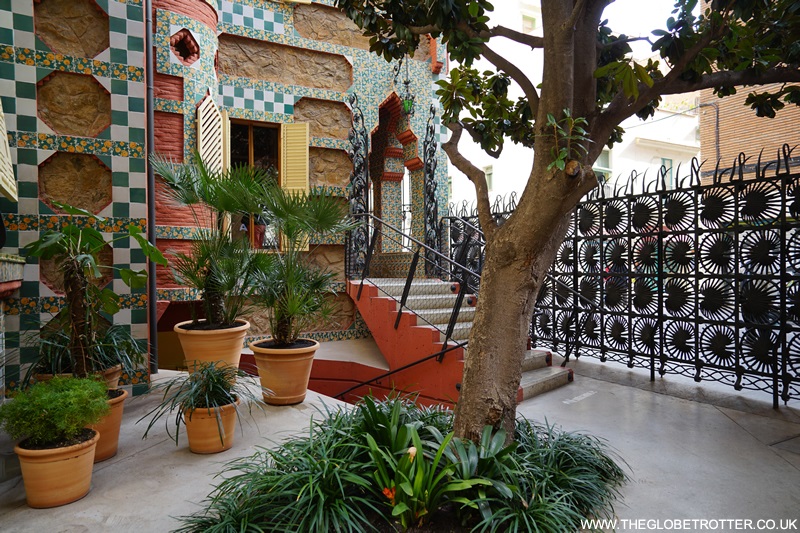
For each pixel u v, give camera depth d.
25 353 4.54
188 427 3.79
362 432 3.03
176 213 6.85
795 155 13.02
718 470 3.66
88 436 3.16
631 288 6.54
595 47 3.27
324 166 8.77
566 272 7.35
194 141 7.09
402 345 6.65
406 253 10.07
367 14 3.64
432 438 3.26
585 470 3.26
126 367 4.14
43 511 2.93
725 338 5.58
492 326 3.20
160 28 6.82
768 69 3.55
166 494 3.14
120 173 4.97
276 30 8.31
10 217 4.54
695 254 5.79
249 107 8.09
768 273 5.21
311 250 8.47
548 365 6.75
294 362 4.95
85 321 3.66
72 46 4.88
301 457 2.87
